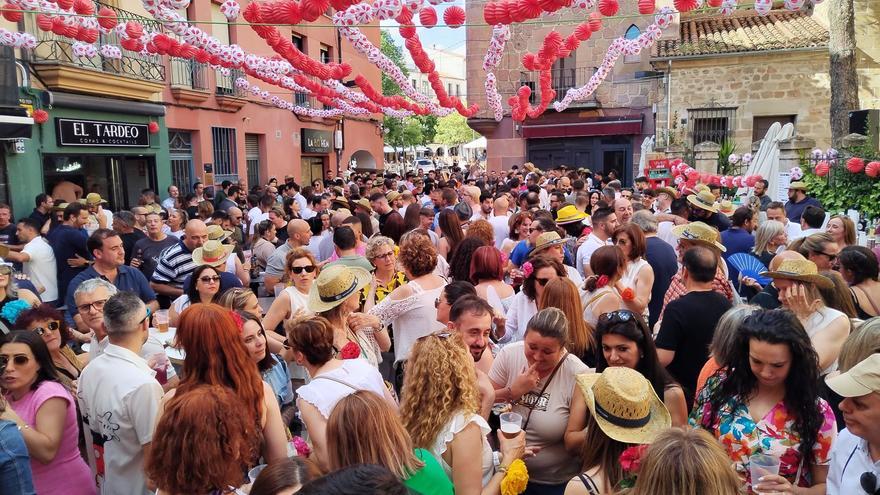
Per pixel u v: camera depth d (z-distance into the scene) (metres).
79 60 11.33
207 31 15.84
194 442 2.20
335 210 8.76
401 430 2.34
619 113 21.22
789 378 2.50
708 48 17.30
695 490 1.73
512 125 22.39
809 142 12.16
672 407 2.96
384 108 15.47
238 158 17.78
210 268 4.71
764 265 5.63
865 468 2.24
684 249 4.90
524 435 2.89
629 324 2.97
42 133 10.95
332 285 3.73
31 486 2.53
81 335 4.70
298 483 2.04
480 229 6.42
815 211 6.44
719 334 2.87
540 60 9.23
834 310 3.39
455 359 2.69
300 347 3.13
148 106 13.59
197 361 2.72
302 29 20.48
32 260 6.77
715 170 15.62
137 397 2.89
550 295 3.68
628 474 2.24
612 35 20.88
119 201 13.17
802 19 18.67
